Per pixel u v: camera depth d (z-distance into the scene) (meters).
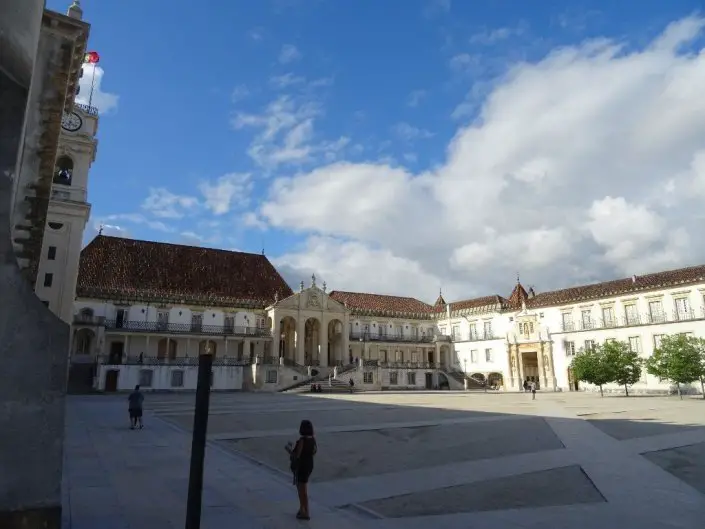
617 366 50.31
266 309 69.00
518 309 71.81
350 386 62.91
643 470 13.62
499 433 20.94
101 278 61.31
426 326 85.44
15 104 7.09
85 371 54.66
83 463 13.95
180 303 63.28
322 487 11.82
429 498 10.86
